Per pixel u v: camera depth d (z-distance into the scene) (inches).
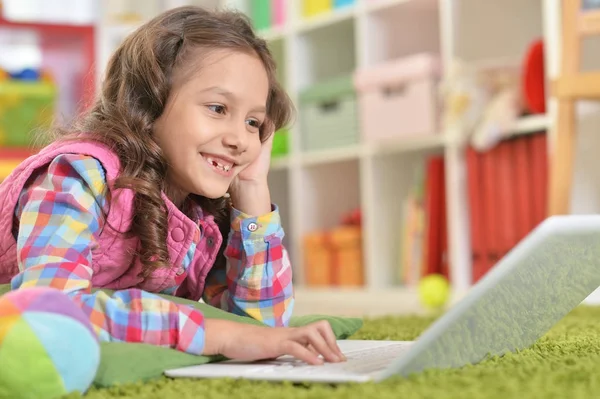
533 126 108.0
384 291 128.2
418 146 123.8
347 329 59.1
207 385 36.5
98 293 41.9
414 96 121.9
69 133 50.9
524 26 124.3
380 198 133.5
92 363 36.0
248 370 39.4
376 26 135.9
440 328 34.2
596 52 109.0
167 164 48.6
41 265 41.3
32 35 162.9
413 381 34.5
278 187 165.0
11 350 33.6
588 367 38.0
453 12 119.4
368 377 35.1
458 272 116.5
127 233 47.0
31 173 45.9
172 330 41.8
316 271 143.9
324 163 150.3
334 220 151.6
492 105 111.3
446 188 122.2
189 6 53.1
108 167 45.7
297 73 149.6
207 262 52.6
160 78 48.0
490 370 37.2
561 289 40.4
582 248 35.8
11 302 34.9
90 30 161.9
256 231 53.1
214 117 47.9
